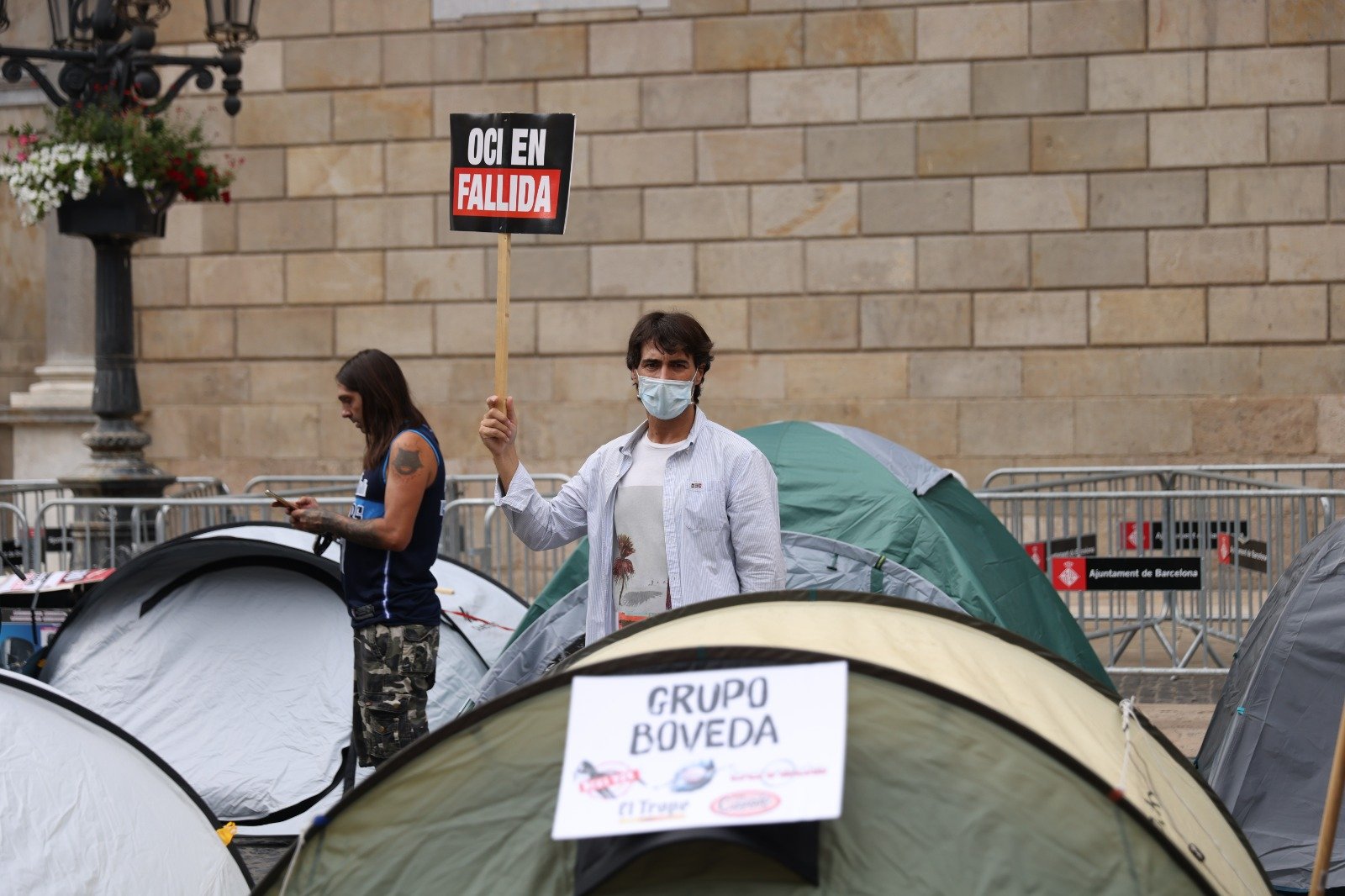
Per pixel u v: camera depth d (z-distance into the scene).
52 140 9.98
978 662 3.84
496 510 11.87
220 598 7.37
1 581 8.57
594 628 5.02
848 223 14.26
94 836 4.62
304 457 15.37
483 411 14.95
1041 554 10.41
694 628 3.95
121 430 10.83
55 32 10.75
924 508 6.58
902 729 3.15
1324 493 10.12
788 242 14.37
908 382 14.20
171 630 7.34
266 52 15.27
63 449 15.51
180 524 11.92
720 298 14.49
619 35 14.58
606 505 5.04
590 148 14.68
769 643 3.73
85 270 15.56
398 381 6.00
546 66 14.74
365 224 15.19
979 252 14.08
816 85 14.26
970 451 14.10
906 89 14.12
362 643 5.90
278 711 7.15
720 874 3.00
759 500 4.95
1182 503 10.55
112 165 9.87
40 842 4.50
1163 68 13.76
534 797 3.17
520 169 5.33
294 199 15.30
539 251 14.83
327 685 7.16
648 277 14.62
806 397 14.36
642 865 3.02
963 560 6.50
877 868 3.01
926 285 14.16
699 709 3.11
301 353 15.34
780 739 3.04
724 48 14.39
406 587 5.92
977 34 13.98
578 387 14.78
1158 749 4.14
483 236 14.95
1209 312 13.79
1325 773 6.09
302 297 15.32
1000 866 3.01
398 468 5.82
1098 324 13.92
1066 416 13.95
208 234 15.48
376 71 15.09
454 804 3.21
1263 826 6.09
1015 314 14.04
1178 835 3.43
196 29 15.28
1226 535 10.46
